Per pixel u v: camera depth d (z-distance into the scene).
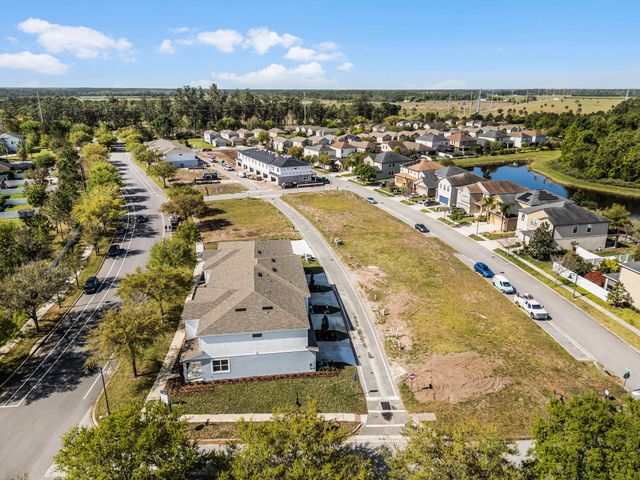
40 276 45.38
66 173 104.00
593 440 22.03
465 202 87.81
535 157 164.50
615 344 43.59
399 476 23.66
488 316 49.03
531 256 65.94
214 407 34.84
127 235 76.62
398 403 35.50
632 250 67.81
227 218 86.62
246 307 38.94
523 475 22.88
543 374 38.81
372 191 109.12
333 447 24.39
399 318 48.72
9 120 189.25
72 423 33.34
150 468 23.86
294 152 149.88
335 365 40.38
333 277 59.12
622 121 175.88
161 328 39.41
